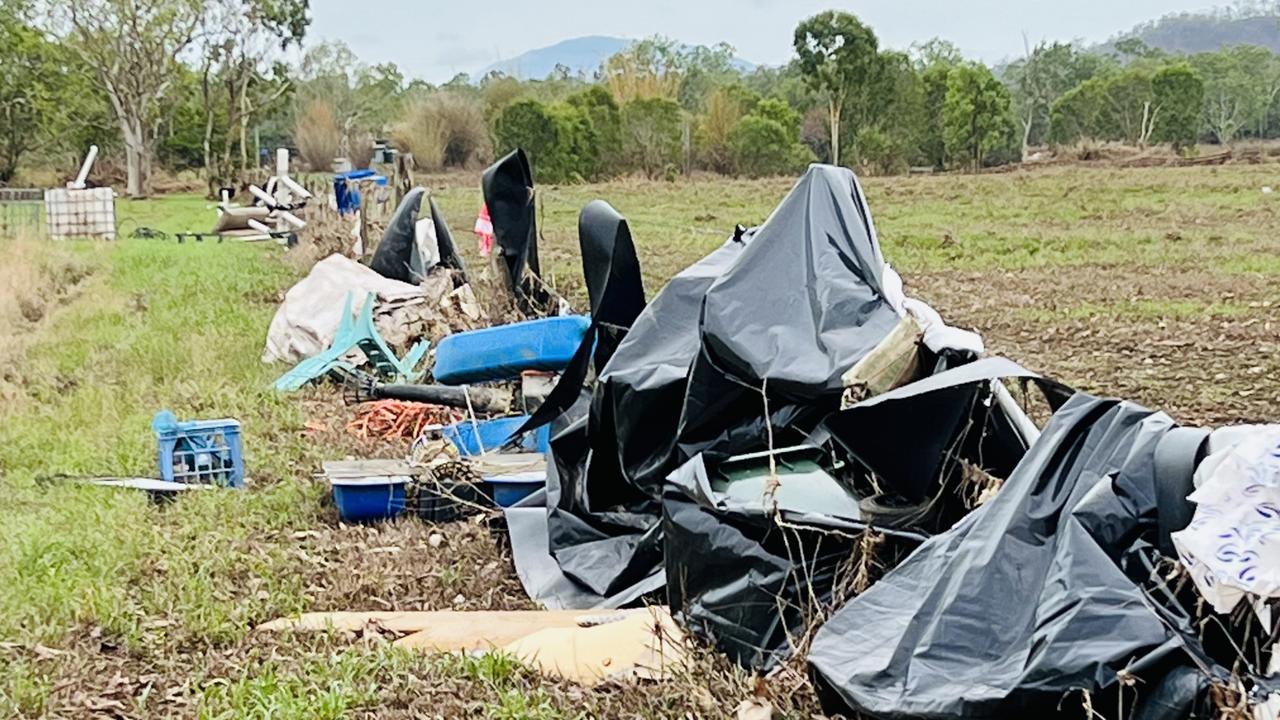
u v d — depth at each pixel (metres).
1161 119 63.56
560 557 6.39
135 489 7.57
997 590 4.14
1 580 6.05
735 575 4.98
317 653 5.25
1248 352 12.58
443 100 60.94
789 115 58.19
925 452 5.13
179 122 73.38
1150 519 4.11
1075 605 3.93
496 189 10.23
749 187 46.47
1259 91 74.38
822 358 5.39
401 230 13.46
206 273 20.00
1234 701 3.60
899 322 5.44
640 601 5.86
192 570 6.29
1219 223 27.69
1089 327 14.41
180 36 64.44
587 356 6.84
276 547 6.69
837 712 4.33
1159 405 10.13
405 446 8.88
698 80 71.94
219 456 7.96
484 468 7.40
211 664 5.23
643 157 56.16
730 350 5.55
